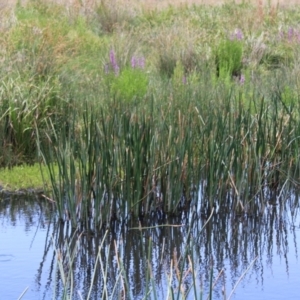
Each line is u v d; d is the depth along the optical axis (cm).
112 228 909
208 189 960
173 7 2283
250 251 848
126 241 870
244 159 966
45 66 1241
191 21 2020
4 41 1389
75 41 1583
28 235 864
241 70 1499
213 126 958
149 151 920
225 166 962
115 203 913
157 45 1666
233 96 1105
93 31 1991
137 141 906
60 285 739
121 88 985
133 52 1576
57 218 920
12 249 822
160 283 745
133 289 732
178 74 1280
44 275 762
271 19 2002
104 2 2156
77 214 904
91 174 899
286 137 1020
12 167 1087
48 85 1161
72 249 838
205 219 947
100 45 1666
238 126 967
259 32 1872
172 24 2003
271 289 738
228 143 962
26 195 987
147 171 924
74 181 892
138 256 823
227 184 971
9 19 1727
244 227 928
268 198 1020
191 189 958
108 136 905
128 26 2023
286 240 886
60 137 916
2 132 1098
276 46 1744
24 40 1416
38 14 2011
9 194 988
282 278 767
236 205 956
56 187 901
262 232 912
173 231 902
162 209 944
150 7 2294
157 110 959
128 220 918
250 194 981
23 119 1100
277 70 1495
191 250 618
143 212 934
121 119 909
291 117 1019
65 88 1188
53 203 942
